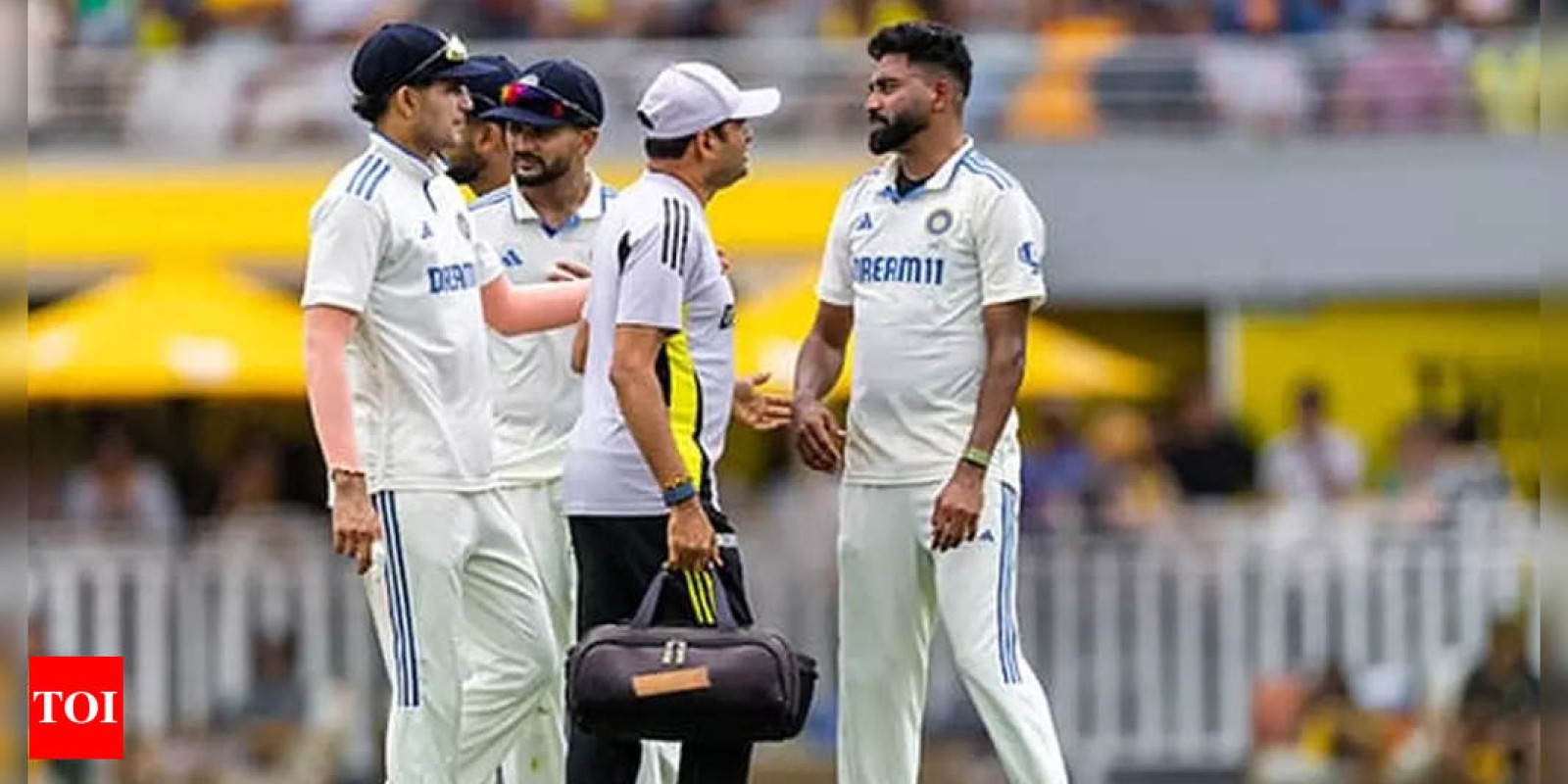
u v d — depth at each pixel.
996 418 38.09
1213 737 70.75
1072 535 71.62
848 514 39.28
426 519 37.66
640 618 36.16
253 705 69.81
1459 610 70.50
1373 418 89.81
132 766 69.12
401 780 37.88
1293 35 89.06
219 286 83.25
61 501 80.94
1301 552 71.00
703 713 35.72
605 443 37.00
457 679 38.06
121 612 71.00
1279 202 88.81
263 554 71.25
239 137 87.38
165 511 79.44
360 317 37.25
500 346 42.09
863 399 39.03
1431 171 88.88
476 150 42.31
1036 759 38.59
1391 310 89.62
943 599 38.78
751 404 40.09
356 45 88.00
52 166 86.69
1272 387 89.62
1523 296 89.19
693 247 36.50
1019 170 88.44
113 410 86.44
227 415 86.62
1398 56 89.00
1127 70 88.75
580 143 41.91
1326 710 69.81
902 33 38.53
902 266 38.72
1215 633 71.06
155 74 87.38
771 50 86.44
